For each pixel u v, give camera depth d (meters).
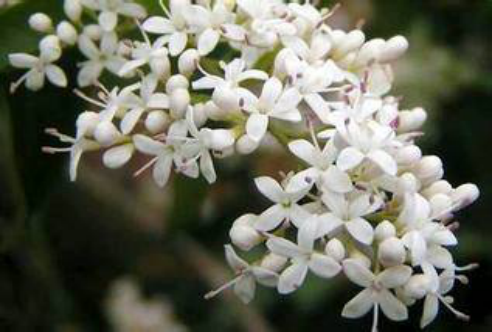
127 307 0.25
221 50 0.17
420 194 0.15
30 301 0.23
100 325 0.25
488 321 0.23
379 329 0.23
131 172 0.25
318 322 0.24
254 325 0.24
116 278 0.25
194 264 0.24
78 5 0.17
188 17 0.16
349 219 0.15
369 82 0.16
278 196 0.15
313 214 0.15
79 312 0.24
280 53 0.15
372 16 0.21
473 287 0.23
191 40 0.16
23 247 0.22
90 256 0.24
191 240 0.24
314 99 0.15
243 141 0.15
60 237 0.24
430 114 0.23
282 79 0.15
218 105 0.15
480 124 0.23
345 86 0.16
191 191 0.19
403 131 0.16
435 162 0.15
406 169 0.15
